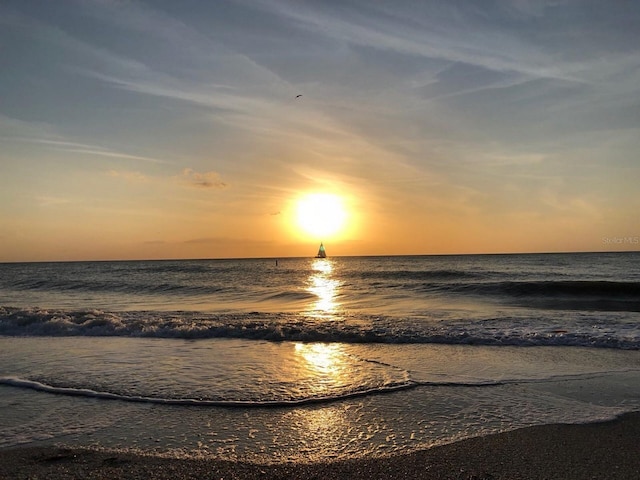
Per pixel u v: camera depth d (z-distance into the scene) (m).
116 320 11.45
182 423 5.00
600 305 17.75
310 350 8.83
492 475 3.81
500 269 48.00
